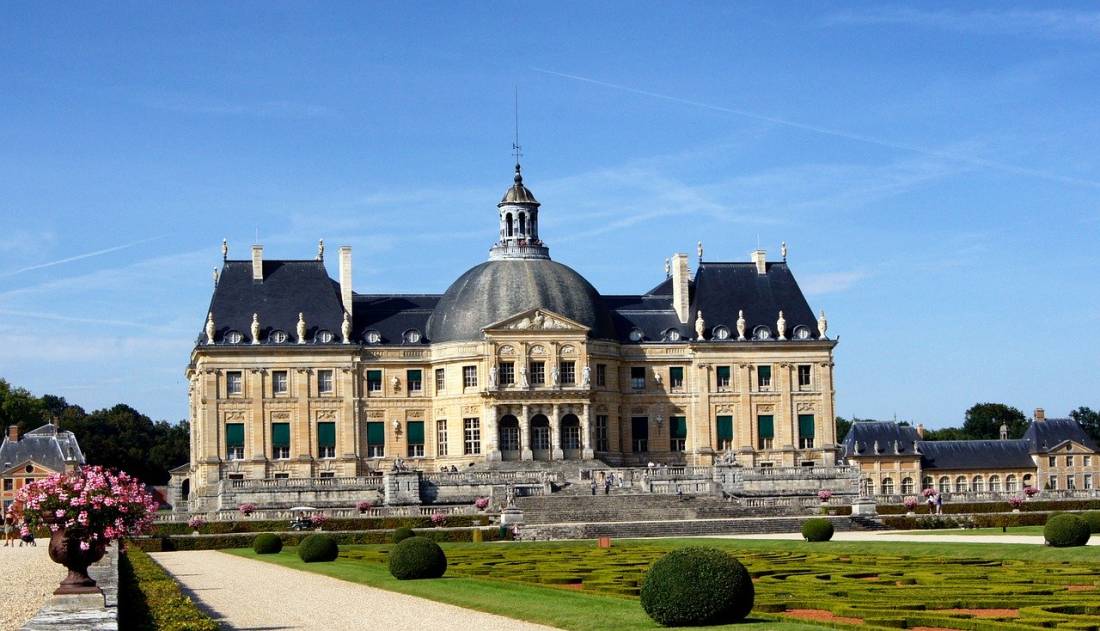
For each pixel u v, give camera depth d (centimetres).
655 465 16225
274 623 5681
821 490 15625
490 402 16600
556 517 13438
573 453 16800
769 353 17600
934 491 13862
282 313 16988
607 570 7806
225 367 16650
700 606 5141
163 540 11731
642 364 17550
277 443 16725
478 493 15162
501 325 16712
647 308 18000
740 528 12531
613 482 15462
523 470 15888
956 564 8019
